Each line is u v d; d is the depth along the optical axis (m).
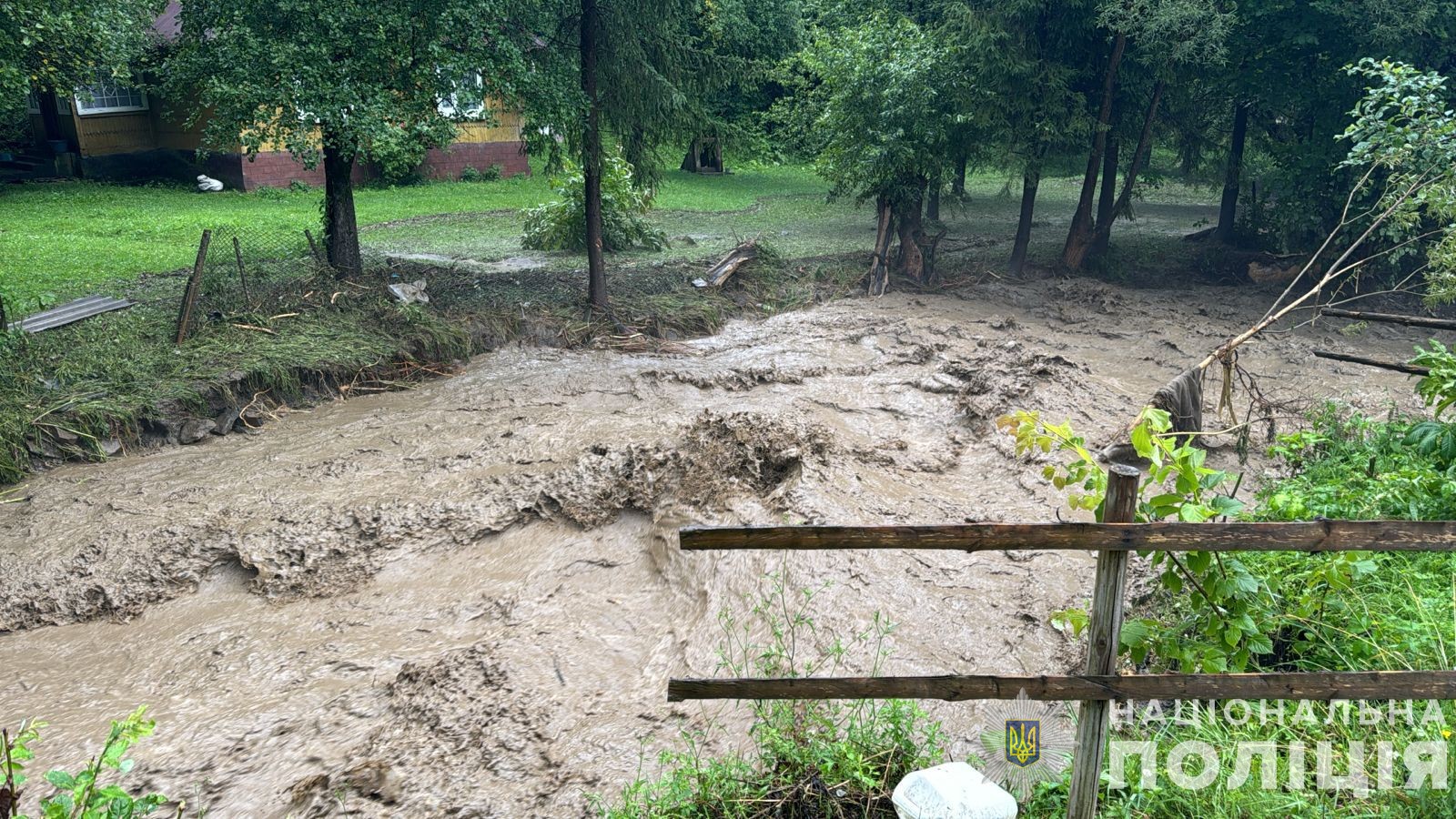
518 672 6.06
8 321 11.41
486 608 7.14
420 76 12.54
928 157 16.41
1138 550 3.17
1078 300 16.45
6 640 7.03
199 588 7.59
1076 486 8.39
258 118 11.70
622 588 7.34
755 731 5.17
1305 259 17.61
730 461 8.37
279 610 7.30
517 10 13.15
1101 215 18.98
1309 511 6.52
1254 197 20.23
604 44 13.84
